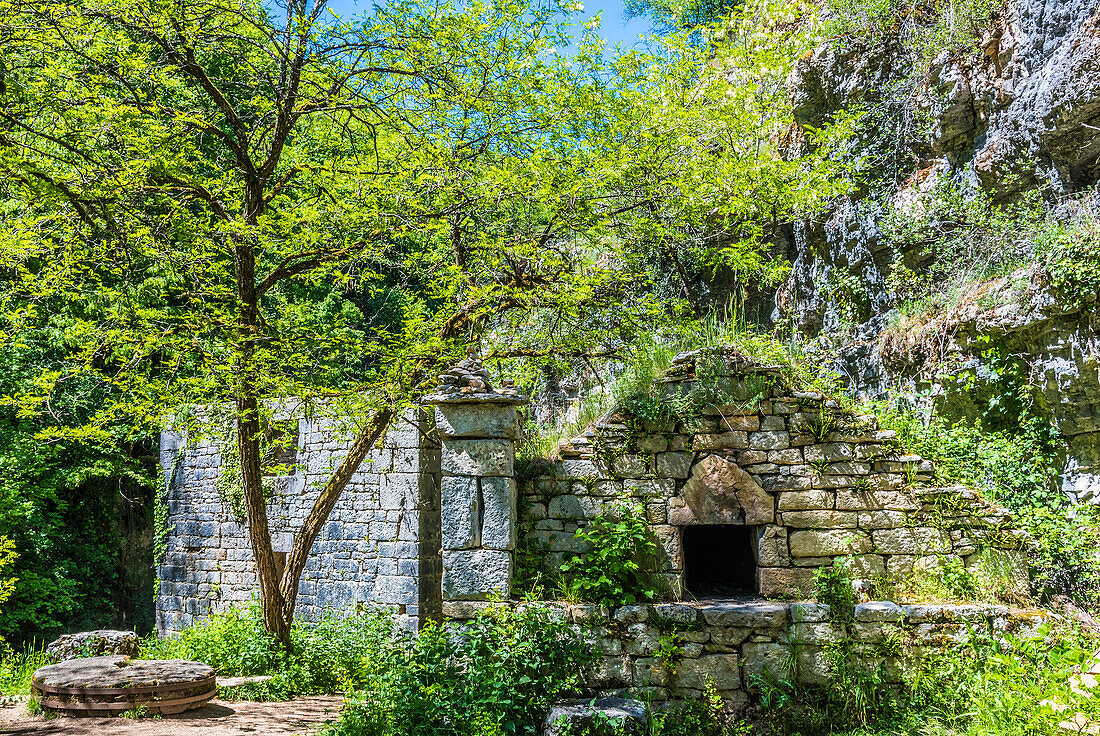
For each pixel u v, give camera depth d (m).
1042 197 8.02
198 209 9.06
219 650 8.79
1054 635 5.25
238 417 8.04
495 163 7.45
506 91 7.57
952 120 9.02
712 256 9.06
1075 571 5.90
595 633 5.78
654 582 6.05
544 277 7.87
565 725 5.00
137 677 6.90
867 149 9.95
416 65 7.48
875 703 5.45
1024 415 7.07
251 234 7.32
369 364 8.94
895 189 9.70
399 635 10.22
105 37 7.32
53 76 7.23
